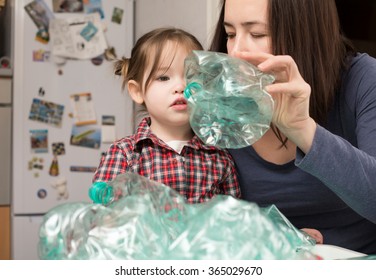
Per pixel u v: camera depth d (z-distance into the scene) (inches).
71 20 99.9
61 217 24.9
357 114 40.9
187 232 22.3
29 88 97.4
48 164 98.5
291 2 37.6
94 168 100.9
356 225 44.1
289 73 32.0
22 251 97.0
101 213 24.4
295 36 38.2
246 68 33.0
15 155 96.8
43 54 98.2
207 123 34.2
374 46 91.4
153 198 24.9
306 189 42.4
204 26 81.7
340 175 32.7
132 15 104.4
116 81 101.8
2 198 98.7
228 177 48.3
